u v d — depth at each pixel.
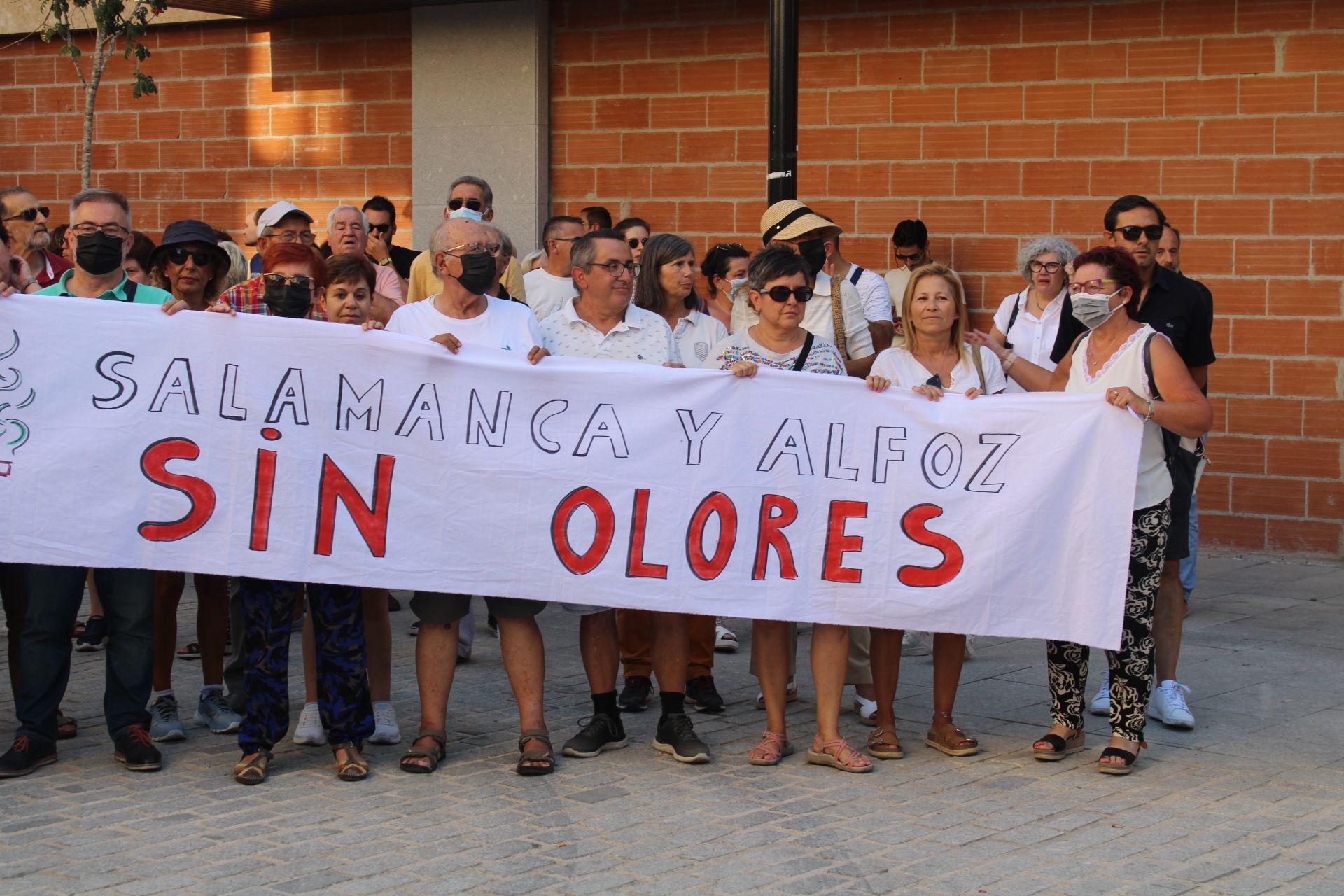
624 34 11.28
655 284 6.47
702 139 11.11
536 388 5.47
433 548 5.41
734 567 5.52
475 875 4.32
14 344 5.27
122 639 5.37
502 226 11.59
